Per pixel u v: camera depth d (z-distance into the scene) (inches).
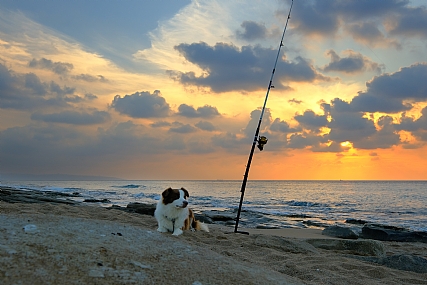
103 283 106.3
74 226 160.1
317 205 1208.8
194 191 2596.0
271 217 781.3
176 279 121.3
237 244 263.3
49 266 109.2
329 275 195.9
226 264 151.3
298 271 199.3
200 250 167.5
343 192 2357.3
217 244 256.4
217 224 580.4
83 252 125.6
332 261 232.1
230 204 1205.1
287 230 529.3
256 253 241.3
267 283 137.4
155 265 130.1
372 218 824.9
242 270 147.6
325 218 808.3
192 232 293.3
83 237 143.6
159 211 279.6
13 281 95.7
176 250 156.2
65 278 104.2
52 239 132.6
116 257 128.3
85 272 110.6
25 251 115.8
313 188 3265.3
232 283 129.0
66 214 339.9
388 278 204.5
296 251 271.0
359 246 302.8
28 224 149.0
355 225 671.1
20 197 563.2
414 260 249.1
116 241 148.4
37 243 124.9
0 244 117.3
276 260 226.2
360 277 202.2
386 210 1027.3
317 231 522.0
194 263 142.4
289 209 1046.4
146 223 342.0
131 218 372.2
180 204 268.5
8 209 296.0
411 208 1091.3
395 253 328.5
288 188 3304.6
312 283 171.2
